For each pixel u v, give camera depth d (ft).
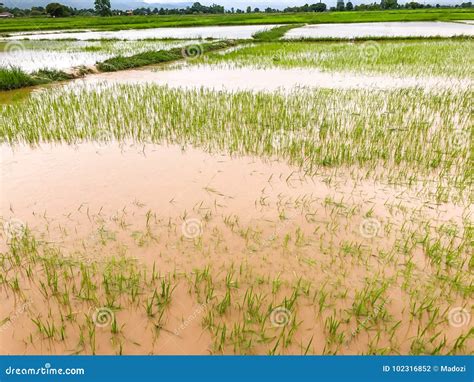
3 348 8.45
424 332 8.87
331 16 182.60
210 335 8.86
